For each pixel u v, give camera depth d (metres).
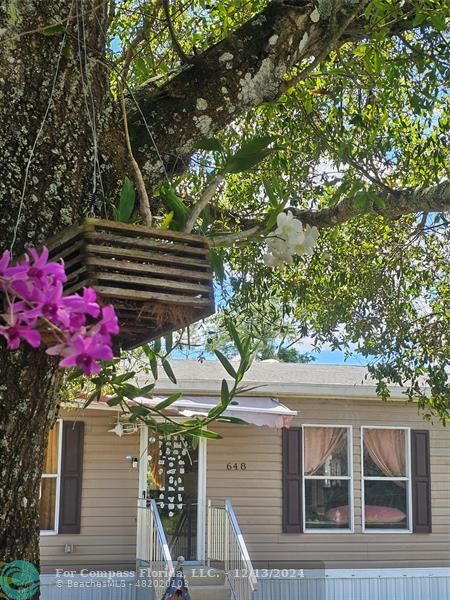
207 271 1.67
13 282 1.23
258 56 2.58
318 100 5.17
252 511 10.78
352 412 11.48
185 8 4.68
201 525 10.54
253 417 10.06
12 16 1.96
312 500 11.22
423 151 5.18
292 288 6.26
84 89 2.04
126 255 1.58
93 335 1.24
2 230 1.84
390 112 5.36
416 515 11.41
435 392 6.51
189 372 11.59
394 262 6.48
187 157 2.48
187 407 9.92
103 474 10.36
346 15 2.76
